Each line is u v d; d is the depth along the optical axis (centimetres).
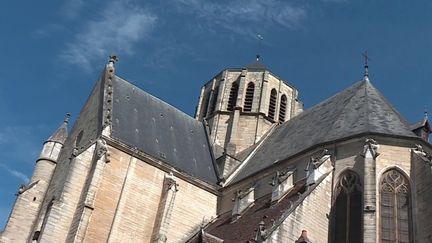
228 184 5016
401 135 3878
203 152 5597
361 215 3594
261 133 5894
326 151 4031
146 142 4938
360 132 3984
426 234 3400
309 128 4912
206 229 4538
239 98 6156
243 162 5328
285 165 4431
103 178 4309
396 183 3744
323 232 3534
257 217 3859
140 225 4353
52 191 4688
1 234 4512
